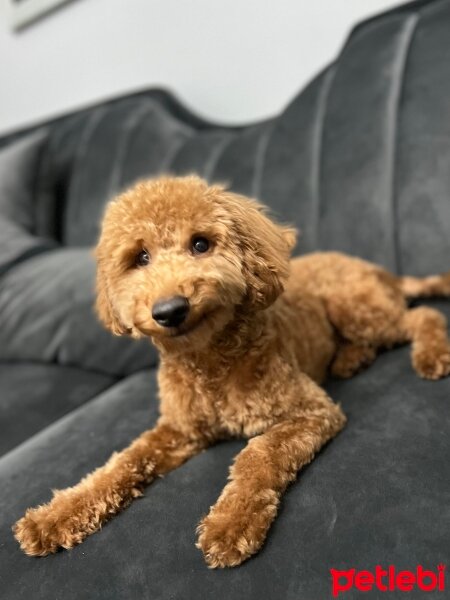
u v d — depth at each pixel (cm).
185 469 76
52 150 191
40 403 115
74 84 213
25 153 181
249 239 76
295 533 58
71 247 174
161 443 80
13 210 176
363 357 96
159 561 59
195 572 56
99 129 180
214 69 170
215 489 69
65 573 61
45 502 76
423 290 107
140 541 63
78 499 69
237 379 76
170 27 174
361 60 122
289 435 71
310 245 130
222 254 73
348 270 103
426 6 121
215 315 69
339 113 122
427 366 82
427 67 110
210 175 148
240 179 141
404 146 111
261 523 58
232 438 83
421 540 53
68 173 186
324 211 125
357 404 82
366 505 59
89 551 64
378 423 74
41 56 218
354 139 119
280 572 54
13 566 65
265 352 77
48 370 130
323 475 66
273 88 160
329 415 75
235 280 72
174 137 164
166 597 54
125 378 123
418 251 112
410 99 111
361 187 118
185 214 72
